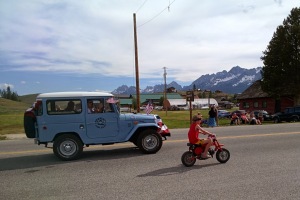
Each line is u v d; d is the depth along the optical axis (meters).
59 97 10.22
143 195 6.15
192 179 7.22
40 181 7.58
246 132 16.88
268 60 44.00
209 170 8.06
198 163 8.97
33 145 14.57
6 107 120.94
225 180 7.06
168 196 6.04
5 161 10.45
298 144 12.12
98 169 8.66
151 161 9.49
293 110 33.47
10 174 8.46
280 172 7.68
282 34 43.59
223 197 5.89
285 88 43.00
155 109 116.19
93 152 11.60
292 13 43.88
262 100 52.84
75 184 7.16
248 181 6.93
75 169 8.79
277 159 9.27
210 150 8.87
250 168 8.16
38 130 10.12
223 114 52.75
